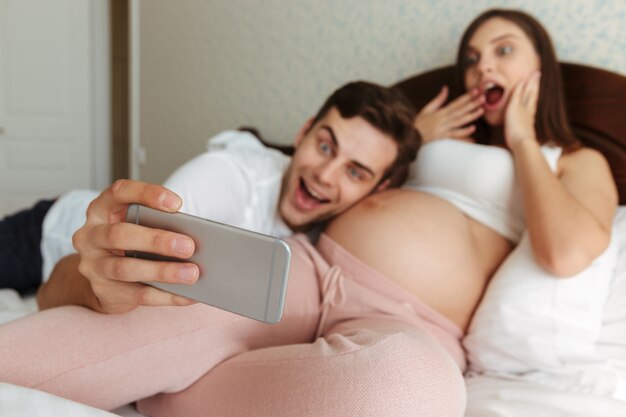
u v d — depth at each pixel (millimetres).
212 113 2143
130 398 581
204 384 615
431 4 1364
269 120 1870
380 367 529
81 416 442
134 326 575
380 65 1490
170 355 594
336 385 521
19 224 1207
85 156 3146
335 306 814
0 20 2928
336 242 911
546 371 768
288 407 530
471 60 1127
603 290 819
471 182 977
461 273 868
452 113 1130
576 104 1093
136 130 2707
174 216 475
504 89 1058
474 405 694
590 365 744
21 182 3082
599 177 938
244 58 1956
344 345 567
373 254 865
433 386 543
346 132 962
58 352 527
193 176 886
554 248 792
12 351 508
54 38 3016
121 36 3697
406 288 842
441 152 1039
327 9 1628
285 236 1026
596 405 655
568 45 1144
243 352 672
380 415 504
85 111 3113
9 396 426
